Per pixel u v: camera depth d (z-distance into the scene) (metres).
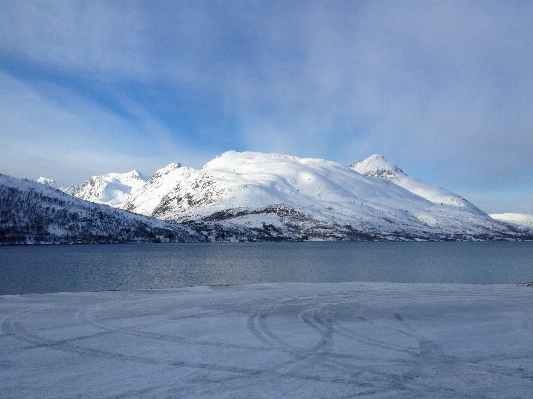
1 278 54.34
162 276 58.44
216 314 22.80
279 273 63.81
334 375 12.67
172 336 17.72
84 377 12.37
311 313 23.27
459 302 27.41
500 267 77.69
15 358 14.30
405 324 20.39
